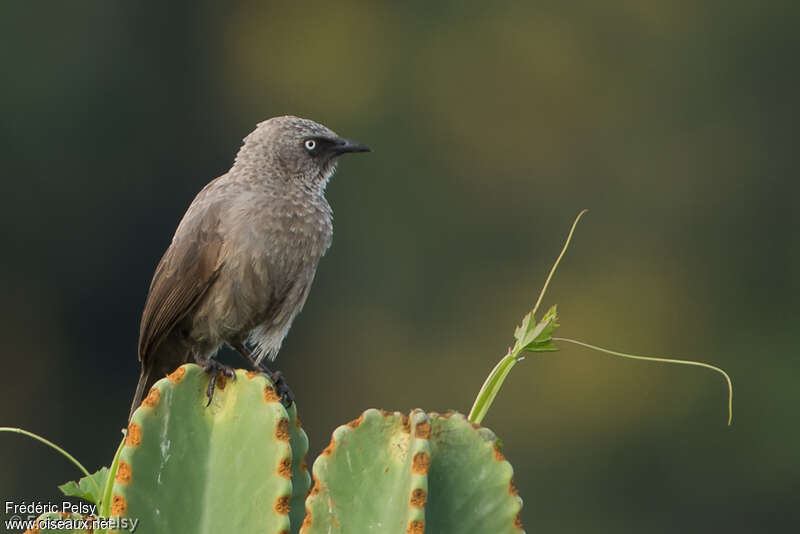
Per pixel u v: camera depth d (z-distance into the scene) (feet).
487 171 74.23
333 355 66.74
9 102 64.64
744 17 73.97
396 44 77.61
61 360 62.69
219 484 12.80
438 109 76.28
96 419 62.69
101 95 67.51
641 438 63.21
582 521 61.00
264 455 12.62
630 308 67.82
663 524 61.72
